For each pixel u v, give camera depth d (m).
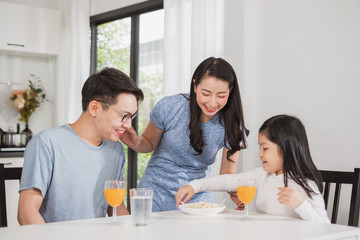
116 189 1.39
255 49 2.76
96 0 4.14
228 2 2.88
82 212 1.67
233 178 1.88
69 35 4.32
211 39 2.85
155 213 1.62
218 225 1.40
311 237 1.23
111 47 4.07
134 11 3.76
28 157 1.59
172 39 3.14
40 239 1.18
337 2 2.35
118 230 1.30
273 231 1.31
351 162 2.28
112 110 1.58
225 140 2.03
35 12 4.25
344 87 2.32
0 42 4.08
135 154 3.78
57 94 4.45
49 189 1.62
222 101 1.84
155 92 3.62
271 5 2.68
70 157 1.64
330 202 2.35
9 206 3.63
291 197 1.52
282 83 2.61
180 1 3.12
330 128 2.38
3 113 4.37
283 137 1.71
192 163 2.10
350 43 2.29
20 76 4.46
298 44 2.53
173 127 2.05
